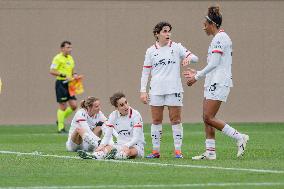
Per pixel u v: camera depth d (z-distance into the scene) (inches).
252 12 3174.2
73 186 1179.9
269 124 3088.1
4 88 3097.9
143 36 3137.3
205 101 1612.9
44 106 3125.0
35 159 1603.1
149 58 1713.8
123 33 3132.4
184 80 3147.1
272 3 3181.6
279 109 3201.3
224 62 1605.6
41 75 3115.2
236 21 3166.8
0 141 2317.9
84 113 1851.6
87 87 3117.6
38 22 3097.9
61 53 2812.5
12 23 3088.1
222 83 1599.4
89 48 3117.6
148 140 2368.4
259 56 3181.6
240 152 1622.8
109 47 3127.5
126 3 3127.5
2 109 3105.3
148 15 3134.8
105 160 1578.5
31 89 3115.2
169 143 2213.3
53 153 1807.3
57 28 3100.4
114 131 1701.5
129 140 1657.2
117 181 1234.0
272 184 1187.3
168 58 1701.5
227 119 3179.1
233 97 3179.1
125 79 3139.8
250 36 3176.7
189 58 1690.5
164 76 1700.3
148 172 1349.7
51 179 1262.3
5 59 3088.1
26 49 3100.4
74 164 1487.5
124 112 1638.8
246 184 1189.1
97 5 3117.6
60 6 3100.4
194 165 1464.1
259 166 1440.7
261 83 3189.0
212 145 1620.3
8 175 1316.4
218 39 1599.4
